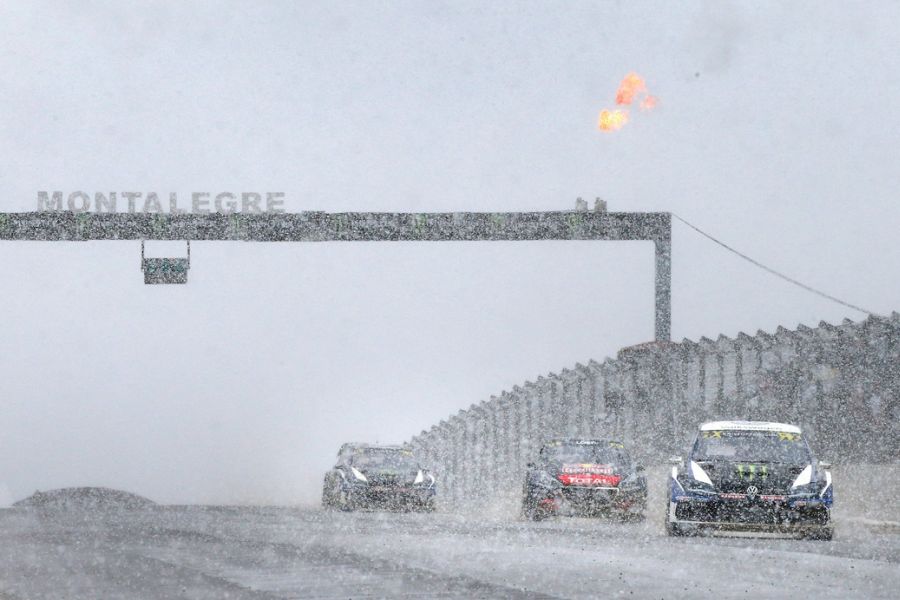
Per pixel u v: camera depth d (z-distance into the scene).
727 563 48.31
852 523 79.06
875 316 84.81
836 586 39.75
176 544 58.56
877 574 43.75
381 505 112.62
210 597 37.34
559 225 151.88
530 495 92.31
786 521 69.19
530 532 69.31
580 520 99.62
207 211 154.12
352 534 66.38
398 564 48.22
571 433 139.88
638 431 121.88
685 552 54.06
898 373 82.12
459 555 52.31
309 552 53.88
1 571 45.28
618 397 125.75
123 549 55.47
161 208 155.88
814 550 56.00
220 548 56.12
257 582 41.59
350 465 115.06
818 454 90.31
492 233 153.50
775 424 76.00
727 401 105.06
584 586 40.12
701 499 69.56
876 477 81.31
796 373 94.12
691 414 111.62
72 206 155.62
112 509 104.88
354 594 38.09
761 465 70.75
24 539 61.97
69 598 37.00
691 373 112.00
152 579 42.50
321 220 154.88
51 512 97.88
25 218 152.88
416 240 154.25
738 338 103.56
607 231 151.25
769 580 41.75
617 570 45.56
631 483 91.75
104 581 41.88
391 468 115.00
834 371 89.06
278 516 89.81
